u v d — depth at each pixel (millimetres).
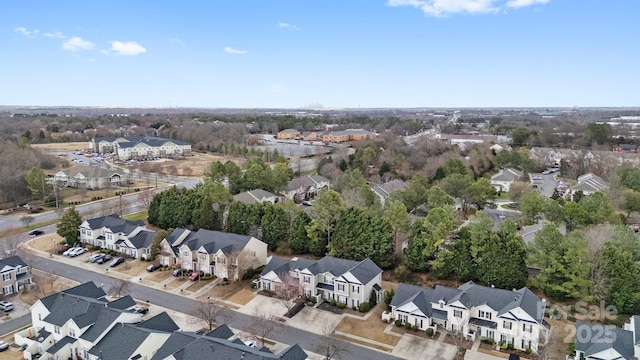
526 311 54656
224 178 129625
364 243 77625
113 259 84938
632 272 61750
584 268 61906
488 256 68938
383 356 53969
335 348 52031
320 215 82875
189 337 49219
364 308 65000
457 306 57938
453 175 112250
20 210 118312
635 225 97250
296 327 60969
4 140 187250
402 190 104625
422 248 74875
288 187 125875
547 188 137250
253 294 70688
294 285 68188
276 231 86875
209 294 70750
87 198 129875
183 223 95812
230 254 75625
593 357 49969
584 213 84250
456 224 78375
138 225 90375
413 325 60125
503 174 140750
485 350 55156
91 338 52531
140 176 163500
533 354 53625
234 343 48594
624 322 59438
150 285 74125
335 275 68125
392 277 76250
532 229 83250
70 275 78000
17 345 56156
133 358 48562
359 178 116625
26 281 72625
